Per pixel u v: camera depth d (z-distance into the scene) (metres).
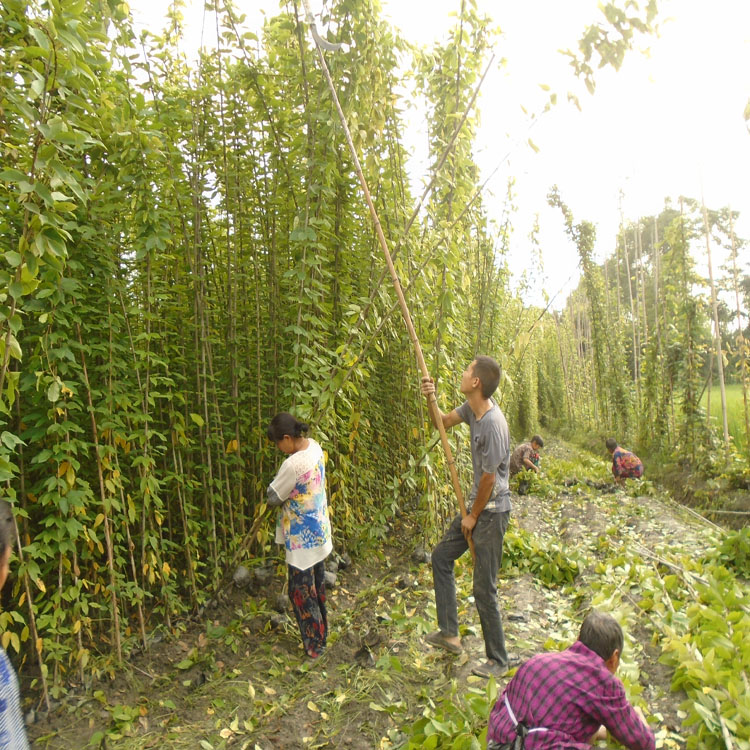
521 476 9.63
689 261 9.23
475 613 4.46
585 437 16.38
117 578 3.62
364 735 3.10
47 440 3.41
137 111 3.53
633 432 12.80
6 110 2.80
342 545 5.34
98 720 3.19
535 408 18.80
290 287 4.79
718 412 12.00
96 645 3.66
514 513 8.00
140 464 3.77
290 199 4.69
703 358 9.33
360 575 5.22
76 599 3.33
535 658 2.38
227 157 4.48
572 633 4.16
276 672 3.67
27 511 3.41
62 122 2.40
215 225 4.70
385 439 6.49
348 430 5.21
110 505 3.45
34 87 2.32
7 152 2.60
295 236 4.16
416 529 6.39
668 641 3.60
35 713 3.16
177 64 4.62
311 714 3.29
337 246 4.90
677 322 9.61
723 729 2.67
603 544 6.02
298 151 4.42
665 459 9.89
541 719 2.21
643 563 5.16
